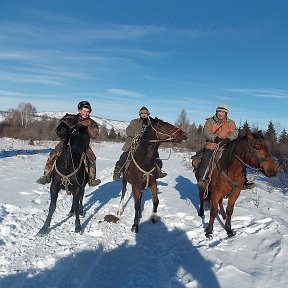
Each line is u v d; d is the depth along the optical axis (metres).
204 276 3.52
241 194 7.68
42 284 3.29
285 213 6.16
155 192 5.41
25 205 6.09
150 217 5.80
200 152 5.39
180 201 6.92
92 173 5.11
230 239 4.59
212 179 4.77
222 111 5.00
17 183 8.11
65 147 4.66
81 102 4.92
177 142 5.01
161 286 3.38
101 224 5.26
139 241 4.66
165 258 4.07
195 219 5.63
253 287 3.29
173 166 13.73
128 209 6.34
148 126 4.98
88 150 5.07
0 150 16.73
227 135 5.05
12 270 3.55
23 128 32.94
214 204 4.75
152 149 5.02
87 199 7.05
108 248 4.34
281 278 3.49
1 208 5.79
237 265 3.79
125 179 5.52
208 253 4.10
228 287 3.28
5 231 4.71
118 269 3.77
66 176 4.66
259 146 4.27
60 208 6.18
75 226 4.87
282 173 9.48
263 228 4.96
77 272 3.60
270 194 7.91
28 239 4.48
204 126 5.15
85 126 4.86
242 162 4.41
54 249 4.18
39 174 9.61
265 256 4.02
